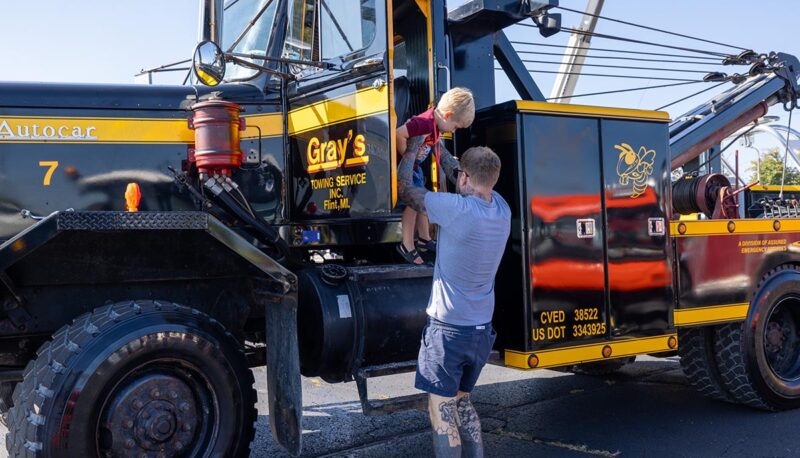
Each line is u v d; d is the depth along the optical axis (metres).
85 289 3.21
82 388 2.74
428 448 4.14
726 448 4.09
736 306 4.78
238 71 4.18
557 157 4.05
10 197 3.57
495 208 3.15
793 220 5.20
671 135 6.14
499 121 4.05
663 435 4.35
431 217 3.14
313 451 4.09
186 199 3.86
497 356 4.04
